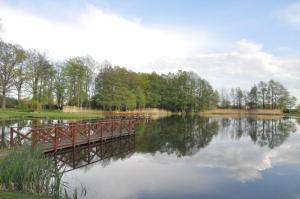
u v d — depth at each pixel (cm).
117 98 5466
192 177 1103
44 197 703
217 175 1138
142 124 3675
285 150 1786
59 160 1352
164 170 1212
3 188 704
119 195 880
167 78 7925
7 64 3925
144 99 6475
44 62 4609
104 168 1230
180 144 1977
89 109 5322
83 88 5153
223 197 883
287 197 888
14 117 3422
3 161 781
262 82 8788
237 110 8531
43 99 4675
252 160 1449
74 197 827
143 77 7194
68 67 5053
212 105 8331
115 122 2122
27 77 4153
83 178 1063
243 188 973
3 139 1605
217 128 3291
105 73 5653
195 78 8075
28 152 938
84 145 1741
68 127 1595
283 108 8581
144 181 1039
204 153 1639
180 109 7975
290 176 1132
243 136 2541
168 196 884
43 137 1430
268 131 3017
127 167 1256
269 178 1100
